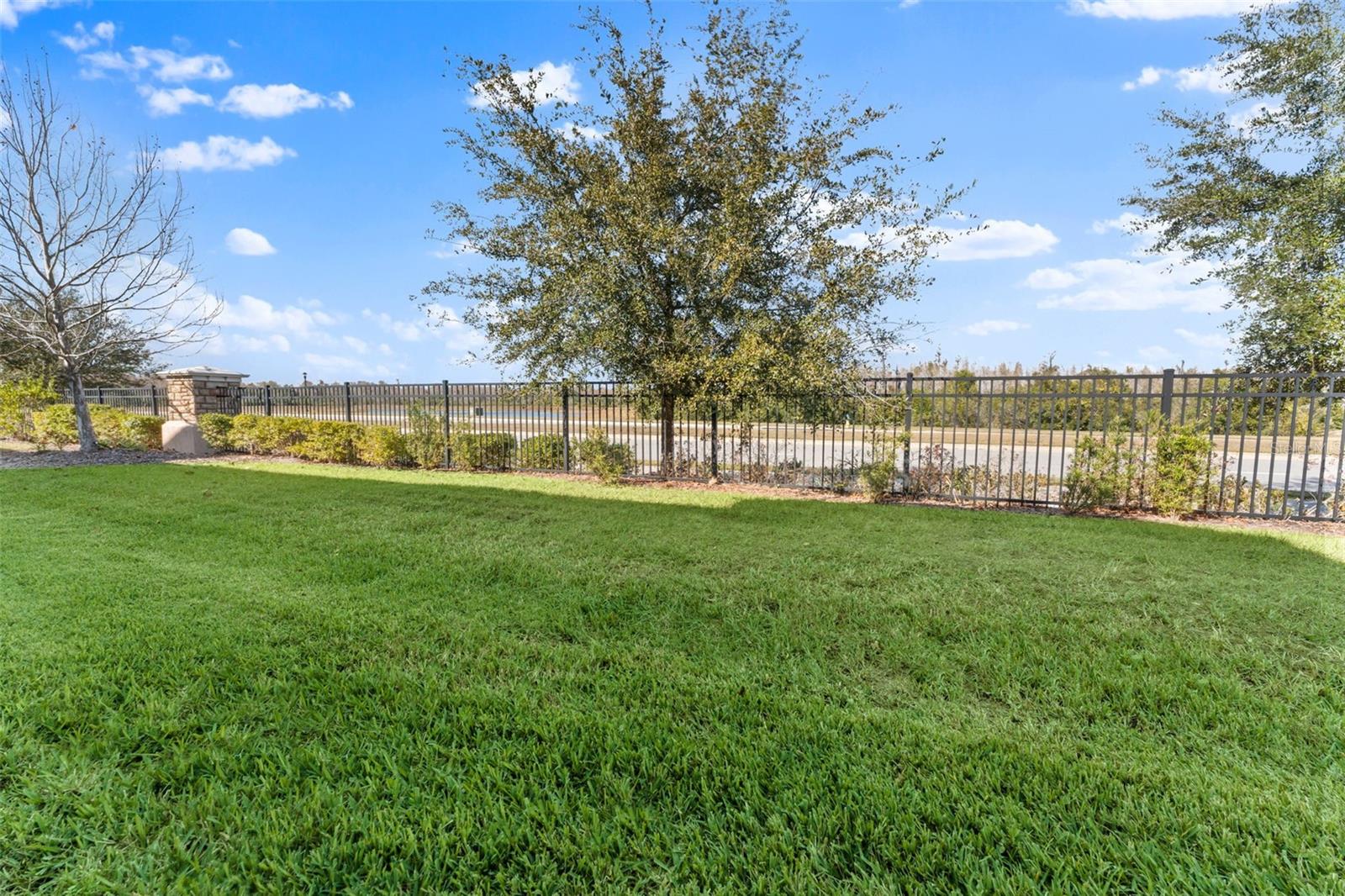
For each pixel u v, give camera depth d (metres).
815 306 8.25
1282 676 2.79
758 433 11.26
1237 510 6.74
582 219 8.29
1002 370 17.50
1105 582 4.19
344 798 1.95
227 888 1.60
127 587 4.00
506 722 2.38
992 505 7.43
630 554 4.93
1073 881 1.62
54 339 13.10
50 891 1.60
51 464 11.59
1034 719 2.45
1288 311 10.46
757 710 2.50
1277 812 1.86
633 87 8.41
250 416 13.59
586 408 11.32
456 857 1.72
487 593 3.96
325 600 3.79
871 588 4.07
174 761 2.12
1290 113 10.87
